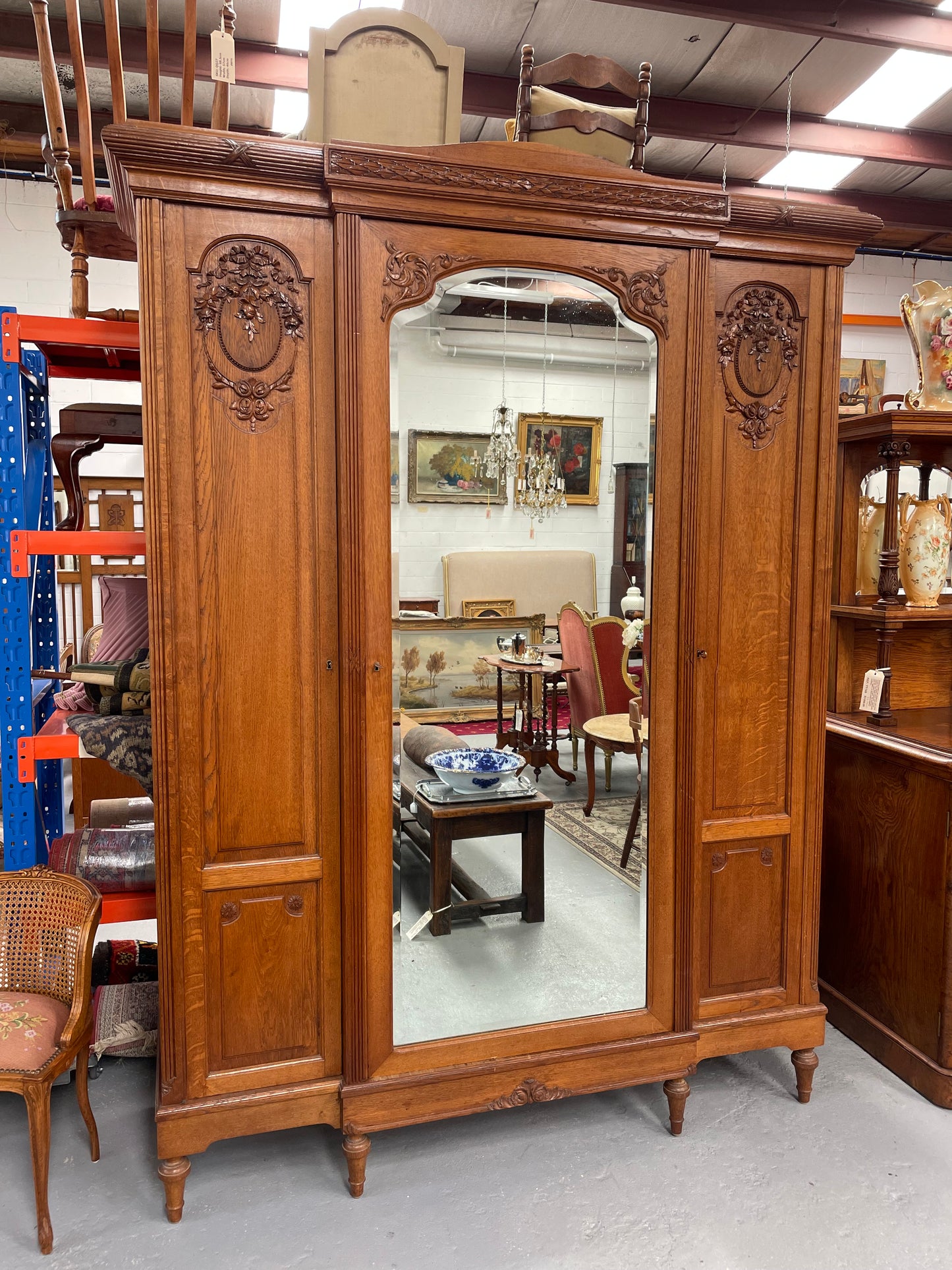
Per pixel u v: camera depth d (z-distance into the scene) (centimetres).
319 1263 173
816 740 222
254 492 180
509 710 204
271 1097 187
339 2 411
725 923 220
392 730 192
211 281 174
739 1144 210
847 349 761
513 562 201
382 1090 191
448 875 200
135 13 422
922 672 294
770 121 524
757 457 212
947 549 267
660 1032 212
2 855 234
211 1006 186
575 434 201
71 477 259
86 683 222
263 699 184
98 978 257
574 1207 189
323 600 186
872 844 251
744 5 396
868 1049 252
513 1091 200
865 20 415
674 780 209
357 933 189
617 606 208
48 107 216
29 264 562
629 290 195
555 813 208
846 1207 189
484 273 188
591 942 210
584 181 188
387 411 184
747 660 216
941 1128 217
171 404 173
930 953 229
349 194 175
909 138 553
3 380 212
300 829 189
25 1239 179
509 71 474
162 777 178
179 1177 182
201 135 166
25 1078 172
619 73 198
